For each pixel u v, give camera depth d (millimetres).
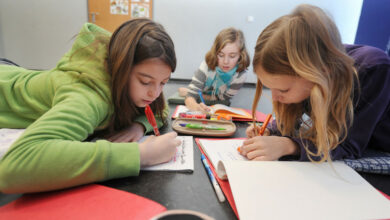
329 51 499
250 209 354
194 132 745
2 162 384
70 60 650
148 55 568
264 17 3471
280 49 501
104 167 416
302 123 796
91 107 530
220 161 488
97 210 338
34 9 3404
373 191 432
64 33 3506
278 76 515
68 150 404
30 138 405
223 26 3502
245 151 572
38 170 375
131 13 3436
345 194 415
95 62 619
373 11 2543
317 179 457
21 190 373
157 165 511
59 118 459
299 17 509
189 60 3646
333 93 536
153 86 616
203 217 230
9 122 675
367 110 602
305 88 523
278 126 758
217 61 1546
